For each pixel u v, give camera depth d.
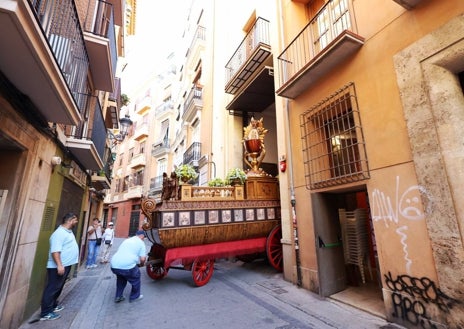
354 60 4.46
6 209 3.48
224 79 11.44
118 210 26.83
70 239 4.44
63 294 5.46
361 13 4.44
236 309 4.32
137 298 4.97
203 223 5.74
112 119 13.37
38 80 3.01
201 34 15.75
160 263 5.93
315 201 5.08
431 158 3.14
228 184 6.99
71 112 3.94
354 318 3.72
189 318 4.00
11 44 2.43
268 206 6.83
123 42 12.19
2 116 2.97
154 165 24.44
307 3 6.88
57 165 5.07
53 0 3.08
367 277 5.47
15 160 3.68
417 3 3.50
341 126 5.14
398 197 3.54
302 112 5.70
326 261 4.88
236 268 7.77
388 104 3.80
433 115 3.18
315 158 5.05
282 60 6.17
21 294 3.76
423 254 3.18
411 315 3.25
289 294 4.92
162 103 26.27
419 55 3.40
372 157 3.98
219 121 11.24
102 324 3.86
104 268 8.95
